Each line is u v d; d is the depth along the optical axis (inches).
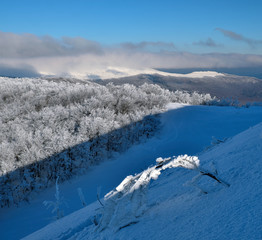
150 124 1364.4
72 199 813.2
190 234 61.0
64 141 945.5
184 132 1365.7
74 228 123.8
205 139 1290.6
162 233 67.1
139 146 1237.1
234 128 1414.9
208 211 70.5
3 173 803.4
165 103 1683.1
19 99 1578.5
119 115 1255.5
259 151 114.2
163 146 1234.0
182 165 88.0
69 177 952.9
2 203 797.2
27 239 155.9
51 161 914.7
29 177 844.0
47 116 1095.0
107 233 81.8
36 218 721.0
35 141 929.5
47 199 839.1
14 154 886.4
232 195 75.0
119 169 1026.7
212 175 87.4
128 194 85.6
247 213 59.9
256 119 1567.4
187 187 106.9
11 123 1137.4
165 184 150.7
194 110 1681.8
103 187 885.8
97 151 1082.7
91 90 1612.9
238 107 1930.4
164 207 87.0
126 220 82.0
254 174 86.4
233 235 52.8
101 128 1072.2
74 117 1179.9
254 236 49.4
